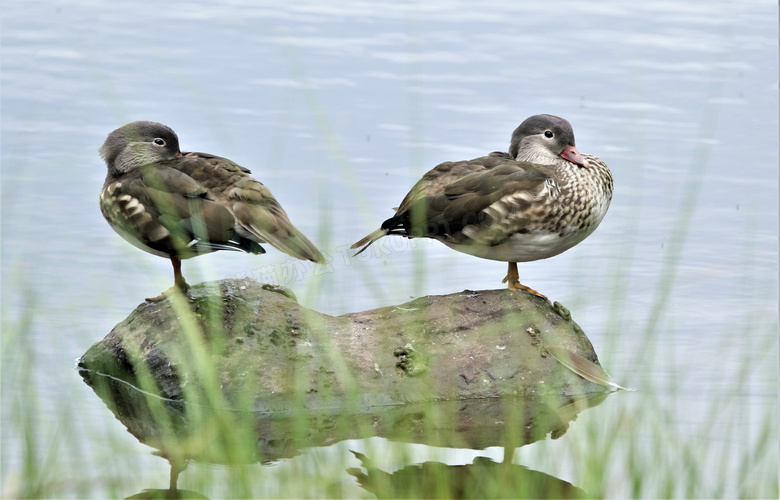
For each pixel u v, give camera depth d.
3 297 13.69
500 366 12.02
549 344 12.29
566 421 11.29
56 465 10.05
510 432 11.02
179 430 10.96
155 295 14.05
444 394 11.72
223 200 11.70
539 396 11.83
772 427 11.02
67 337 12.90
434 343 12.13
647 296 14.45
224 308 12.20
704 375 12.27
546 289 14.73
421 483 9.88
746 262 15.41
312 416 11.31
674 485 9.61
